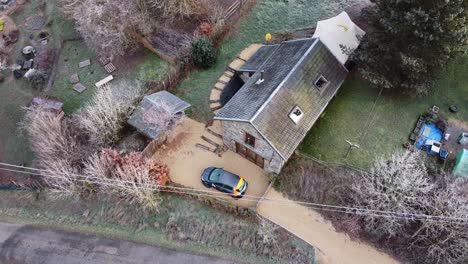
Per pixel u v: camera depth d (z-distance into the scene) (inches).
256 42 1594.5
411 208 1111.0
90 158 1215.6
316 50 1268.5
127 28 1556.3
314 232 1178.0
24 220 1309.1
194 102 1459.2
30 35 1765.5
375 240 1156.5
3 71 1674.5
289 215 1205.1
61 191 1232.2
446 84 1382.9
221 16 1590.8
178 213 1235.9
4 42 1750.7
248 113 1143.6
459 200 1059.9
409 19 1149.1
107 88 1465.3
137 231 1234.6
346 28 1440.7
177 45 1571.1
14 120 1550.2
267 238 1163.9
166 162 1332.4
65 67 1649.9
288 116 1173.1
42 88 1605.6
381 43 1272.1
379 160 1246.9
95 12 1472.7
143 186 1168.2
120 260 1190.3
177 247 1194.6
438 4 1120.2
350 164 1257.4
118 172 1206.3
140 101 1430.9
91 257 1205.7
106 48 1599.4
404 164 1146.0
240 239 1179.3
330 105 1378.0
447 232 1089.4
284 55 1332.4
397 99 1365.7
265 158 1234.0
